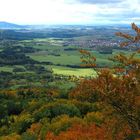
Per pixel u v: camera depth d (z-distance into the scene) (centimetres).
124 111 1800
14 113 8656
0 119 7938
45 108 5850
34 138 4194
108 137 1925
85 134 3275
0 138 4731
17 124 5922
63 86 16900
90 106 5938
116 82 1755
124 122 1831
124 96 1759
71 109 5700
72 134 3497
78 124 3988
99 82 1783
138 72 1759
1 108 8550
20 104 8856
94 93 1825
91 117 4269
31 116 5922
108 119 1898
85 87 1845
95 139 2972
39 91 11800
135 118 1797
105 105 1830
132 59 1784
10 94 11188
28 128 5212
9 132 6044
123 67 1817
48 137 3825
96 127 3541
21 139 4384
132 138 1841
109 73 1748
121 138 1861
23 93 11681
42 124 5012
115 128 1853
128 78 1742
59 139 3597
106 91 1762
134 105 1770
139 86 1759
